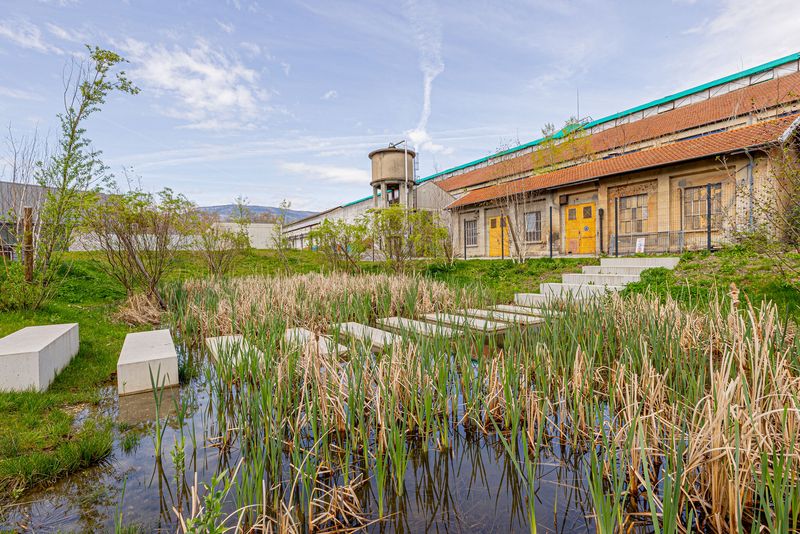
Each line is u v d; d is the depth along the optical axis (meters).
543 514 2.40
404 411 3.32
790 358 3.13
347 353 4.37
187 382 4.74
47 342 4.45
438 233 14.45
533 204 17.61
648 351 4.19
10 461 2.80
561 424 3.33
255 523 2.18
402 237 13.74
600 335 4.76
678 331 4.55
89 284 11.34
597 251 14.79
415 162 29.00
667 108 20.91
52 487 2.66
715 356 4.45
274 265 17.58
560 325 5.16
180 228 10.05
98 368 5.02
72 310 8.43
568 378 3.76
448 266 14.98
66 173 7.83
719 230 9.89
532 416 3.20
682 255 9.63
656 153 13.77
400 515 2.42
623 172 13.41
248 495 2.24
